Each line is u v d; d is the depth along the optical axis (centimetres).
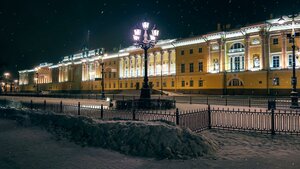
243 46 5247
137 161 716
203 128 1158
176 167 662
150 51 7394
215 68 5700
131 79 7831
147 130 837
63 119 1224
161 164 687
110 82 8606
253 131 1112
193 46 6178
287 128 1125
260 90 4872
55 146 907
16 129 1261
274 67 4791
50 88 11731
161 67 7044
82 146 895
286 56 4603
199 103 2961
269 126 1218
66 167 675
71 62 10394
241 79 5172
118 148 829
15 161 730
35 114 1499
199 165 675
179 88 6481
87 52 9881
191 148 773
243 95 5009
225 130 1141
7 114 1756
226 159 724
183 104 2847
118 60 8344
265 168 646
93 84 9306
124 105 2009
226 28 5675
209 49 5781
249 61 5084
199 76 6000
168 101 2156
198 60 6047
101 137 908
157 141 791
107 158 750
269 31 4828
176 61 6600
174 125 927
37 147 895
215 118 1445
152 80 7212
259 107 2383
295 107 2189
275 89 4688
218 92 5559
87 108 1622
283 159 719
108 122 998
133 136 841
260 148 840
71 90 10306
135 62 7819
